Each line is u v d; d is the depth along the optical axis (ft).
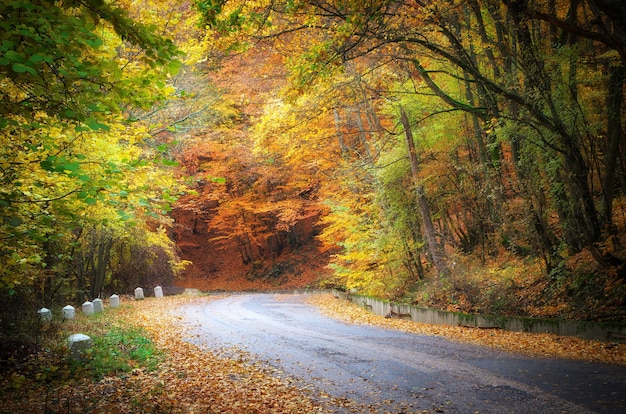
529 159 44.04
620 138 40.65
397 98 56.08
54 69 15.69
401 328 46.29
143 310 65.62
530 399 20.93
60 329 39.11
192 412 21.44
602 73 42.22
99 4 14.48
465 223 61.05
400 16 37.42
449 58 39.14
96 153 22.61
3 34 13.25
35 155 19.83
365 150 71.41
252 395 24.27
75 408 21.70
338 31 32.09
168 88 17.89
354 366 29.76
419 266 62.69
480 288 47.50
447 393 22.80
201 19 27.45
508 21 40.24
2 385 24.84
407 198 62.49
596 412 18.63
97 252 80.02
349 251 68.90
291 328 47.91
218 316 59.06
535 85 39.68
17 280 29.04
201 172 104.68
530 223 45.62
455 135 58.44
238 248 146.61
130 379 27.68
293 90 36.76
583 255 41.73
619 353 29.09
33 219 22.30
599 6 22.15
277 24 41.01
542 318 38.50
